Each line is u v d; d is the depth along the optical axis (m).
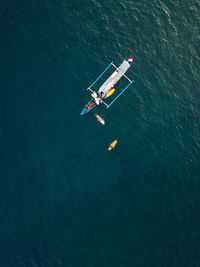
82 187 54.31
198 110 59.84
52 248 51.06
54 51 62.03
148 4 66.44
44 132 57.09
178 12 66.31
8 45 61.91
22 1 65.12
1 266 50.75
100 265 49.75
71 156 55.94
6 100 58.66
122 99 59.56
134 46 63.03
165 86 60.91
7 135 56.75
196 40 64.31
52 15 64.38
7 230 52.06
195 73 62.25
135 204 53.41
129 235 51.47
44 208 53.09
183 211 53.25
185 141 57.78
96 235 51.47
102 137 57.16
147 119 58.72
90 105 58.16
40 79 60.12
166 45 63.56
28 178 54.62
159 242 51.19
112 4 65.81
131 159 56.19
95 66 61.28
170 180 55.16
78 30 63.59
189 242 51.34
